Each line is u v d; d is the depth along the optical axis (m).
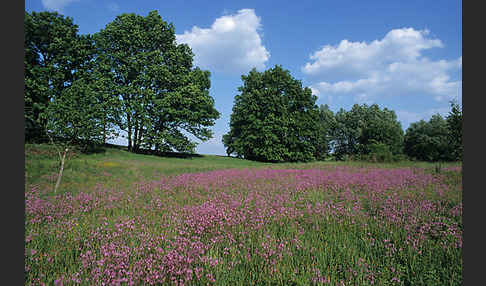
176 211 7.48
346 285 3.85
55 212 7.49
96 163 20.50
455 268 4.15
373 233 5.84
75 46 30.55
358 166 23.42
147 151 38.16
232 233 5.73
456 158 26.92
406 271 4.27
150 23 36.19
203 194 10.50
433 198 8.49
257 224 6.27
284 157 45.09
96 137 26.17
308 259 4.55
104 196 9.98
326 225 6.38
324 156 60.69
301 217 6.95
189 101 37.38
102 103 30.08
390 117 62.19
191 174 17.48
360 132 55.41
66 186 12.59
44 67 28.84
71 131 15.12
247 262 4.46
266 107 44.25
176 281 3.86
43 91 27.53
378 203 8.05
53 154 21.91
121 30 33.34
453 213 6.50
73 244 5.03
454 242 4.98
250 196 9.48
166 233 5.65
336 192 10.39
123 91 32.84
